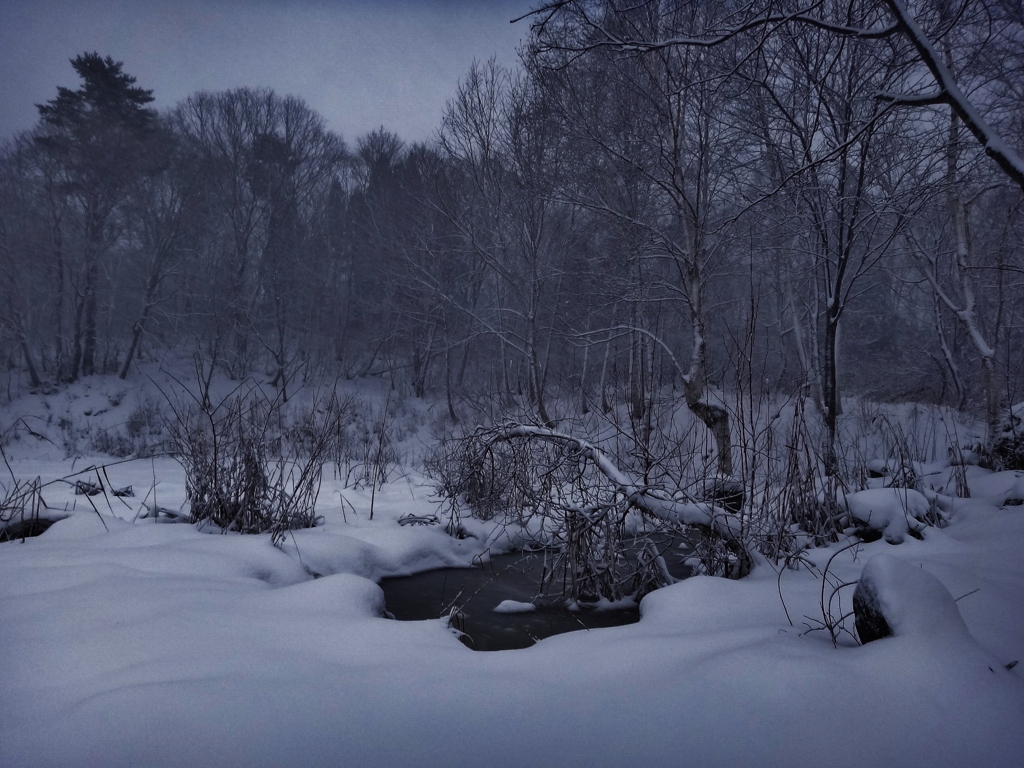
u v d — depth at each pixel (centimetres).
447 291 2102
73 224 2556
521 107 1505
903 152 896
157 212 2748
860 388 2083
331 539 519
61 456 1641
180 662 230
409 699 210
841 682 212
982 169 877
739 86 889
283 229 2938
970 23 702
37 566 352
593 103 1151
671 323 1502
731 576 435
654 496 464
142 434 1952
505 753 181
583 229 1578
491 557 611
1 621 264
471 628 416
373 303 2884
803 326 1778
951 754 180
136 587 315
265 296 2930
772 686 211
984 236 1336
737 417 510
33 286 2475
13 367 2505
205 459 560
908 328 2372
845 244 900
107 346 2612
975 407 1497
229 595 324
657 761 177
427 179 1903
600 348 1886
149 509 555
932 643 226
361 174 3183
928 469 809
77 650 237
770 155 945
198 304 2769
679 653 258
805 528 554
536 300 1573
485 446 630
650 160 1100
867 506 546
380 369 2977
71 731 180
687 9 879
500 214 1666
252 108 2981
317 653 255
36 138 2430
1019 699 202
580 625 426
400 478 925
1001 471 745
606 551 480
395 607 464
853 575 420
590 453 519
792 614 333
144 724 184
